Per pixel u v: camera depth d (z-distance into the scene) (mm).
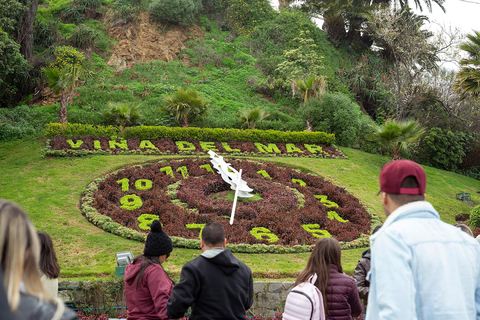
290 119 25359
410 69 27281
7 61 21000
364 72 31438
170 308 3902
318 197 15508
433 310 2168
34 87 24359
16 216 1757
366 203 15664
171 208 12891
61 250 10078
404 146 19453
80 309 7559
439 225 2402
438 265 2221
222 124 22750
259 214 13227
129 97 24078
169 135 19859
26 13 25016
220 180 15445
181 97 21047
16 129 19531
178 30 31906
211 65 29859
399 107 27234
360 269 5699
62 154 17062
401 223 2373
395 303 2098
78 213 12609
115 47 29000
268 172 17344
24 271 1804
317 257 4492
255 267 9633
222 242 4117
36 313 1730
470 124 26219
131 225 11969
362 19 34250
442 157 24062
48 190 14102
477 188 21516
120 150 18203
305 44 31281
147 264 4387
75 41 27547
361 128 23703
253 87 27984
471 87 18516
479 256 2391
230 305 3963
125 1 31797
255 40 32594
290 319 4098
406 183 2484
